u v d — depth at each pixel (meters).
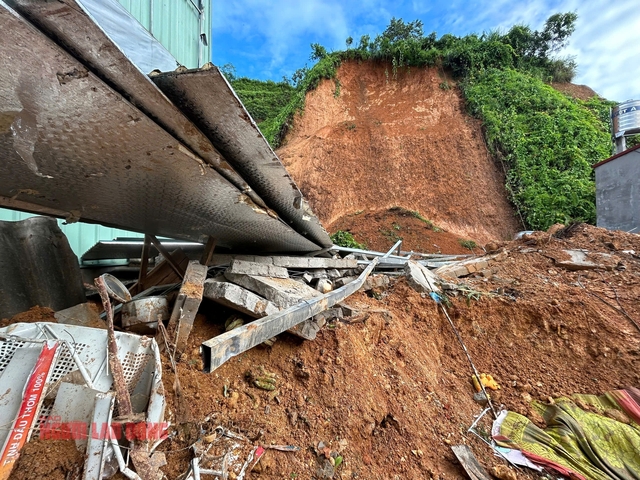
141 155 2.02
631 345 4.21
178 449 2.11
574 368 4.23
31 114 1.57
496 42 16.17
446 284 5.35
